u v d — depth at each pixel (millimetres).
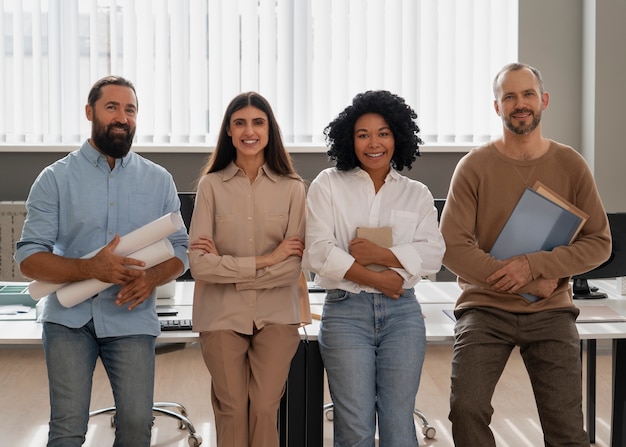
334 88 5238
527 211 2918
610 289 3717
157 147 5125
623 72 5133
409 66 5242
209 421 4016
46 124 5129
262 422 2689
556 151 3025
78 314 2701
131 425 2635
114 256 2639
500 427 3973
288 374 2932
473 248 2959
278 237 2906
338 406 2695
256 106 2879
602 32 5109
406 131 2941
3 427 3943
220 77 5160
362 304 2809
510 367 4945
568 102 5328
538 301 2918
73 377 2631
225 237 2881
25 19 5074
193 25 5141
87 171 2799
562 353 2824
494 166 3027
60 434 2568
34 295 2701
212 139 5203
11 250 4914
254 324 2811
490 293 2963
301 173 5254
